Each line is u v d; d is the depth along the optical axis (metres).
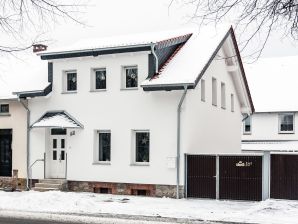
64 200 19.80
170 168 22.02
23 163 25.92
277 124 39.88
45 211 17.59
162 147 22.28
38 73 27.42
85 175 24.14
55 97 25.19
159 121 22.41
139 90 22.97
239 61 27.84
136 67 23.44
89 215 16.50
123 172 23.16
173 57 24.16
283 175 19.91
